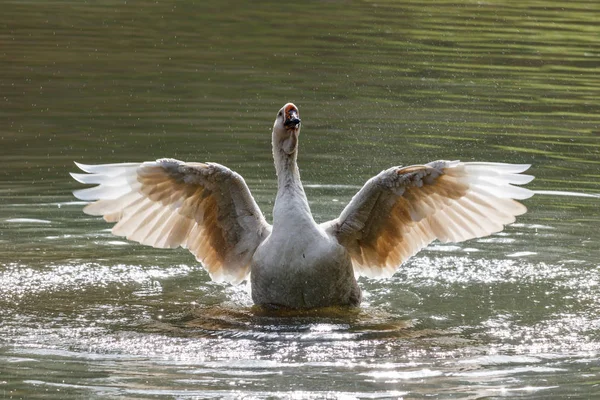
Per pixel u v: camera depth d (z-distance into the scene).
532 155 19.53
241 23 31.42
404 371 10.34
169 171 12.84
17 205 16.42
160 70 25.56
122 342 11.22
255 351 10.98
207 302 12.95
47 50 27.17
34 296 12.80
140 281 13.70
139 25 30.64
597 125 21.80
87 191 12.68
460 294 13.19
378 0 35.62
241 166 18.55
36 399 9.48
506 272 14.02
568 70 26.67
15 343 11.10
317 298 12.65
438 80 25.41
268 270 12.55
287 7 33.97
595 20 33.06
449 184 12.77
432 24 31.95
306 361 10.66
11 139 19.86
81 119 21.27
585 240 15.35
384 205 13.05
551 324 11.95
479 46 29.06
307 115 21.97
